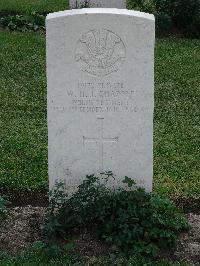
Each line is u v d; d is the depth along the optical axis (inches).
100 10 94.3
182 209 107.0
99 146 99.1
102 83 96.3
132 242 93.7
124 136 98.6
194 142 130.8
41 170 118.9
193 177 116.8
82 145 99.1
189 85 161.9
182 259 92.8
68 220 95.7
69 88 96.6
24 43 189.9
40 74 168.1
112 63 95.3
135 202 96.7
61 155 99.5
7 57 178.5
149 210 95.7
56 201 97.6
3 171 118.2
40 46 187.9
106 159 99.7
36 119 141.9
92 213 96.7
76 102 97.2
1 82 162.4
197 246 95.3
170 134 134.4
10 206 108.0
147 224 94.5
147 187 101.0
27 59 177.6
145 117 97.6
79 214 96.2
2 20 205.8
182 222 98.2
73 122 98.0
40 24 206.1
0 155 124.3
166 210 97.3
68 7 223.1
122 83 96.2
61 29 94.0
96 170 100.2
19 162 121.7
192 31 199.9
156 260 92.3
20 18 206.1
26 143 129.6
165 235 93.7
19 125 138.3
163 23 199.9
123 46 94.7
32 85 160.9
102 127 98.3
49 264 90.4
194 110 147.4
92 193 96.1
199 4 199.3
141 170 100.1
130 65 95.4
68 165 100.0
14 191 112.6
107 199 97.0
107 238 94.0
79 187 96.3
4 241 96.4
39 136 133.0
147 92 96.4
